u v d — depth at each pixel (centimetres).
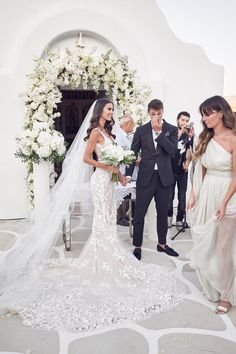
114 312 269
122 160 312
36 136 377
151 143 362
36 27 532
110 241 321
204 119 269
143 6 572
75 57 510
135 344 233
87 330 249
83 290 301
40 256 322
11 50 542
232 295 272
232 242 269
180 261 380
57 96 526
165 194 380
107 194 320
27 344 234
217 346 231
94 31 553
